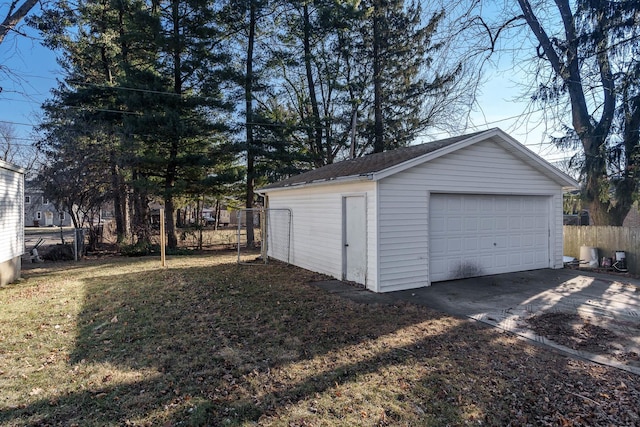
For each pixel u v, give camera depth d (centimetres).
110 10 1558
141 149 1563
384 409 316
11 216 879
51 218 4225
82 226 1501
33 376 370
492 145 901
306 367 394
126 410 310
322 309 616
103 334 494
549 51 1022
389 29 1800
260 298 692
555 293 735
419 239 793
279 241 1244
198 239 1788
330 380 365
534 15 1000
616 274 938
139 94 1426
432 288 780
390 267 756
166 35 1488
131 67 1477
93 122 1451
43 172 1400
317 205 986
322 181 882
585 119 1115
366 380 365
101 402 322
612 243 1016
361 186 794
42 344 457
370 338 480
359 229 815
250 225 1738
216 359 413
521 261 982
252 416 304
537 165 962
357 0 1811
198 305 641
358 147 2095
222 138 1738
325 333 498
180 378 368
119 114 1522
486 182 894
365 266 785
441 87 1315
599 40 923
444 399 332
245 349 443
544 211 1026
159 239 1570
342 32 1889
